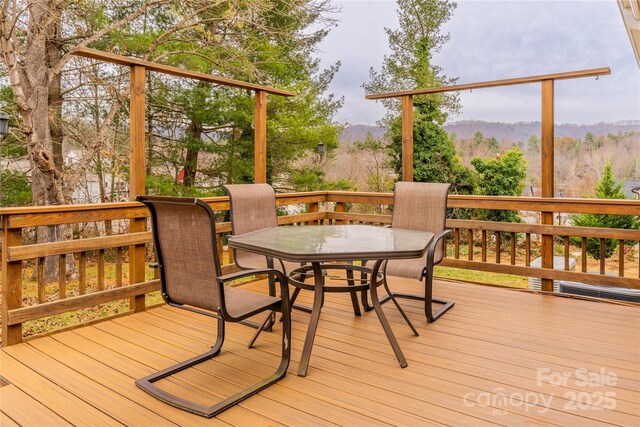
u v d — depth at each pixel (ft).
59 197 22.06
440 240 11.16
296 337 9.35
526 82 12.69
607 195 29.66
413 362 7.99
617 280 11.60
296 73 34.78
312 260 7.00
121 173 27.63
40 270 9.29
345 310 11.26
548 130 12.51
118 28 24.97
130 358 8.21
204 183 32.53
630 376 7.38
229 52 26.35
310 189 35.76
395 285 13.89
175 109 29.40
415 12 38.37
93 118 27.66
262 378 7.37
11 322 8.74
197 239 6.52
